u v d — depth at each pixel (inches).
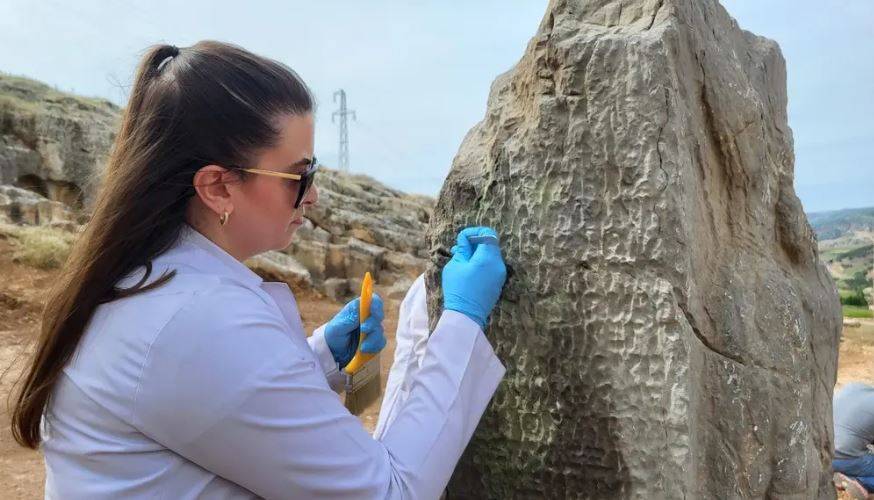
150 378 36.7
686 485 57.6
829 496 82.8
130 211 39.9
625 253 59.8
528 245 64.1
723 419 63.7
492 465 67.2
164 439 37.4
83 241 40.8
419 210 655.8
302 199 45.3
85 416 38.1
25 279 315.6
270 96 41.9
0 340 252.8
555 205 62.8
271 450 38.0
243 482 38.9
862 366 306.7
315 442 39.1
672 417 57.8
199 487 38.6
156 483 37.7
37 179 498.6
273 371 38.1
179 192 40.9
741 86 69.5
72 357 39.6
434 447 46.2
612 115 60.0
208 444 37.4
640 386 59.4
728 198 69.9
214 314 38.0
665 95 58.4
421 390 49.3
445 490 70.4
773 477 66.8
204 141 40.6
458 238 63.0
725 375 63.9
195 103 40.5
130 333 37.6
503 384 66.0
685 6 62.8
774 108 82.7
